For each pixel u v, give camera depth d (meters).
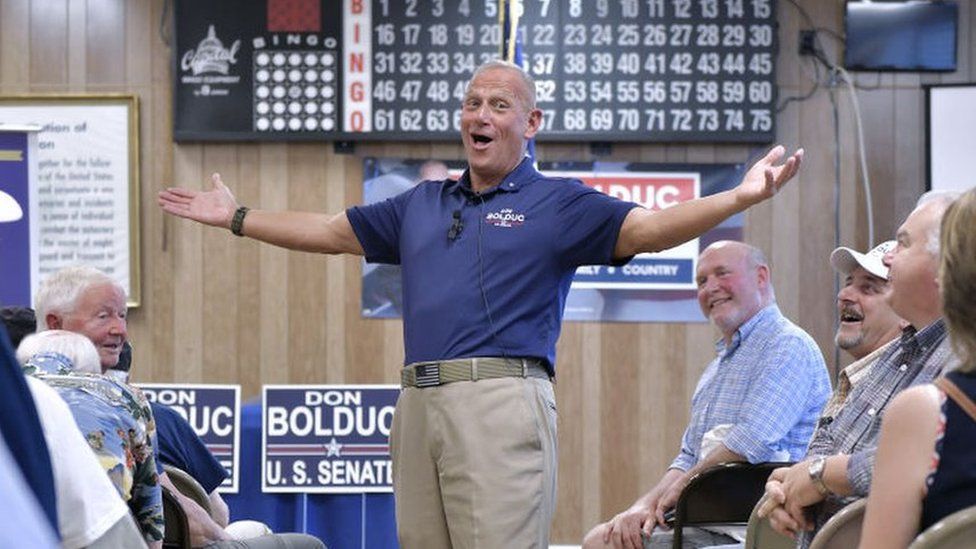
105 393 3.67
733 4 8.96
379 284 9.09
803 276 9.10
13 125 6.55
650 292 9.06
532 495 3.91
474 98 4.13
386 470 6.40
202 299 9.08
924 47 9.03
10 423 1.84
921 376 3.39
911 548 2.35
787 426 5.08
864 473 3.23
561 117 8.97
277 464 6.39
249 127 8.97
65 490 2.63
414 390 4.02
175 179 9.09
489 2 8.97
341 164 9.09
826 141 9.10
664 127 8.95
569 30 8.95
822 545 3.12
